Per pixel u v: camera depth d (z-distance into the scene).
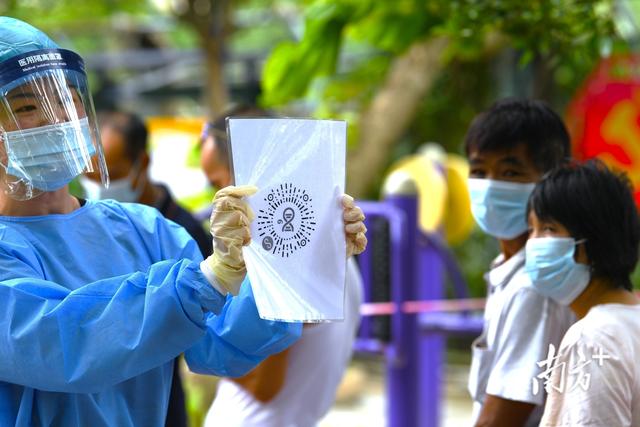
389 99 9.47
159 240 3.60
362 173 9.45
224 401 4.85
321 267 3.04
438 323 7.37
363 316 6.99
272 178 3.01
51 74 3.23
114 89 13.59
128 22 13.87
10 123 3.19
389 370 6.99
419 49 9.31
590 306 3.73
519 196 4.19
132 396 3.45
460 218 8.91
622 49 6.40
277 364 4.65
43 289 3.07
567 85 8.55
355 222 3.06
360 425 10.54
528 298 3.91
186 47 15.54
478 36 6.02
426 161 8.41
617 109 6.43
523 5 5.51
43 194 3.37
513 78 11.73
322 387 4.80
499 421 3.92
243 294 3.38
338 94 9.63
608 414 3.28
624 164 6.41
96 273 3.36
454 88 12.74
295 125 3.03
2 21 3.30
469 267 13.67
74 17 11.88
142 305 3.01
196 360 3.57
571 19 5.59
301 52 7.52
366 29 7.27
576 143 6.57
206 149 5.28
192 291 2.96
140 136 5.48
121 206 3.60
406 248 6.89
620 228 3.66
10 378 3.06
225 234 2.91
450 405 11.25
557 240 3.69
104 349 2.96
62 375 2.98
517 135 4.16
